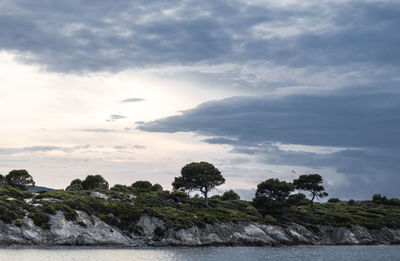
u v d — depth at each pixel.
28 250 77.81
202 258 80.81
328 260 85.44
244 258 83.62
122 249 92.94
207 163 154.12
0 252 72.31
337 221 151.00
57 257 70.12
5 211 88.75
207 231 116.62
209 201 155.38
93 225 101.31
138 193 143.88
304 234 139.50
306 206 182.88
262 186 157.88
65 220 95.88
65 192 122.56
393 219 169.75
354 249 119.62
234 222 126.75
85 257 72.69
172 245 106.25
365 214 172.12
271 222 138.12
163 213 117.06
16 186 127.19
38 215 92.50
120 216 109.75
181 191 153.25
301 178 178.88
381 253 106.00
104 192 129.25
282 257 88.25
